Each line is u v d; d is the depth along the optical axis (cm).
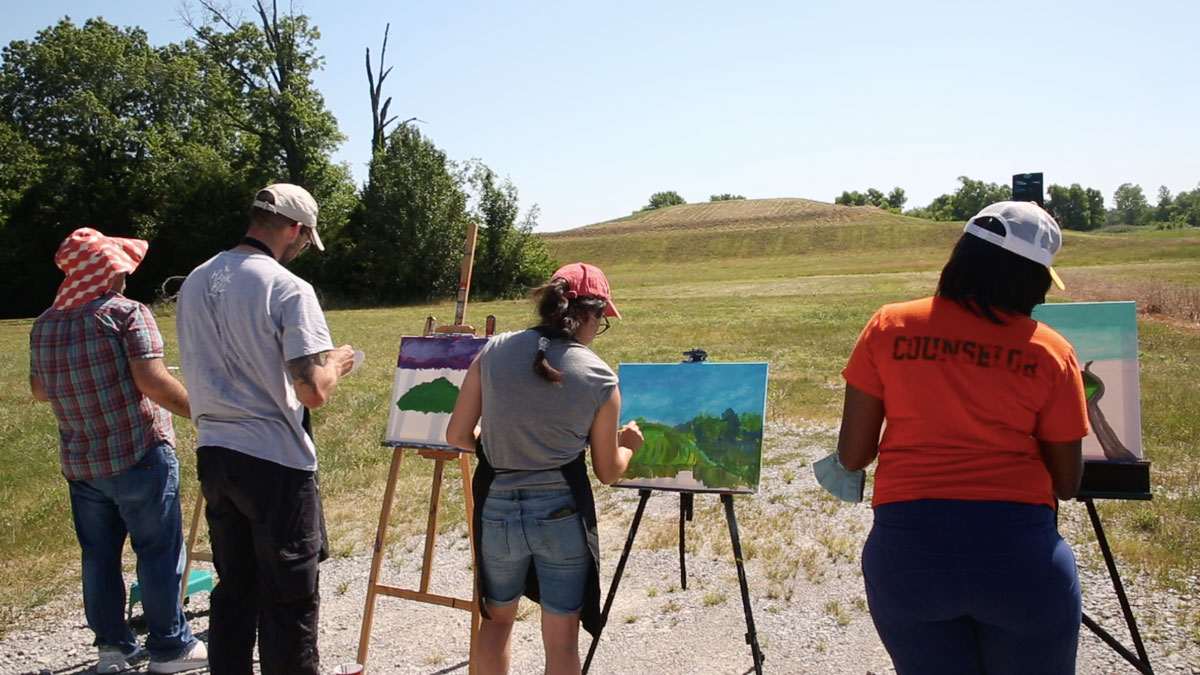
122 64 4400
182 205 4312
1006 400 215
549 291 288
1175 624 397
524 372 273
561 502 275
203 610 461
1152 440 737
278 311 294
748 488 342
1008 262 220
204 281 299
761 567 493
